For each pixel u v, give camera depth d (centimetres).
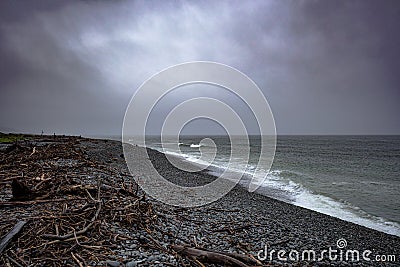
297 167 3219
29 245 552
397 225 1261
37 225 634
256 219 1165
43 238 579
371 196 1812
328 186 2130
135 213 790
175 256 584
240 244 796
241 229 967
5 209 757
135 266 510
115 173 1766
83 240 597
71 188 939
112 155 3133
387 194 1869
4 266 470
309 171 2898
